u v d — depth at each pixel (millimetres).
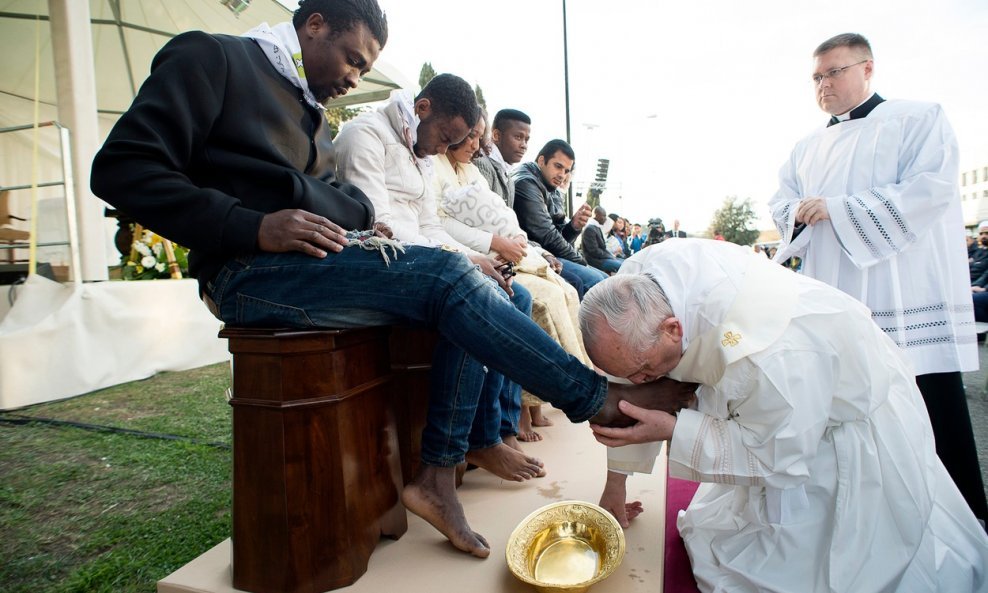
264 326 1428
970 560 1462
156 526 2029
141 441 2973
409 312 1433
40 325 3838
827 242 2479
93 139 4602
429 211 2426
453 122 2221
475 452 1965
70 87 4457
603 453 2338
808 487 1390
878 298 2357
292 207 1483
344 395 1406
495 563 1514
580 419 1462
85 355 4094
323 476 1388
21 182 7695
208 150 1426
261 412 1374
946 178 2217
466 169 3000
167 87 1321
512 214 2766
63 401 3863
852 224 2316
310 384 1367
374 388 1570
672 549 1745
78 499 2262
